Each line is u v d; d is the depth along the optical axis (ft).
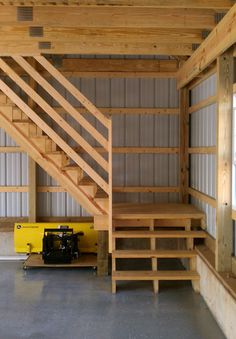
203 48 17.21
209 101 19.42
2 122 20.66
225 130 15.72
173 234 20.17
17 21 14.97
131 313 16.43
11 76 19.74
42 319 15.80
